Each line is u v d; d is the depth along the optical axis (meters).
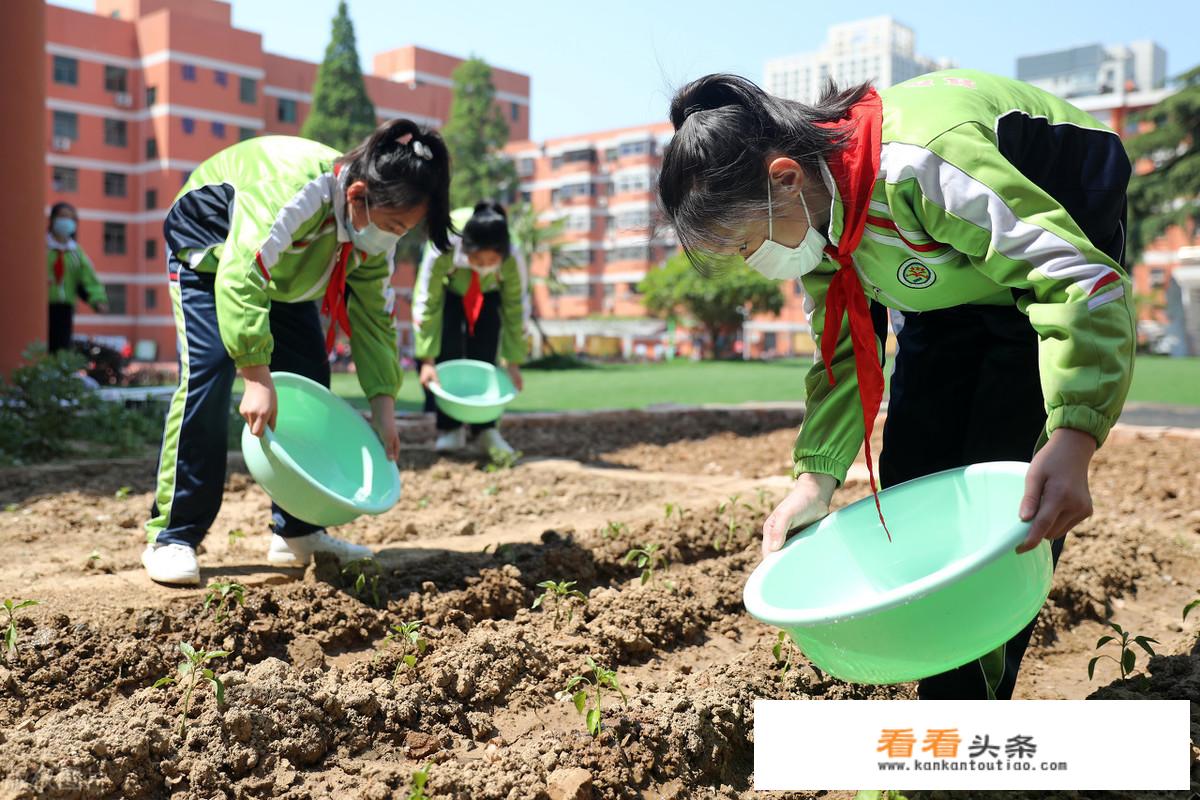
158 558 3.02
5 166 7.45
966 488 2.01
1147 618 3.37
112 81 41.34
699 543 3.75
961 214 1.75
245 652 2.58
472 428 6.56
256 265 2.81
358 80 39.47
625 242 53.34
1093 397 1.64
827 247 1.99
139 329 42.53
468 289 6.05
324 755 2.20
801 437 2.28
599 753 2.17
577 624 2.89
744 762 2.34
